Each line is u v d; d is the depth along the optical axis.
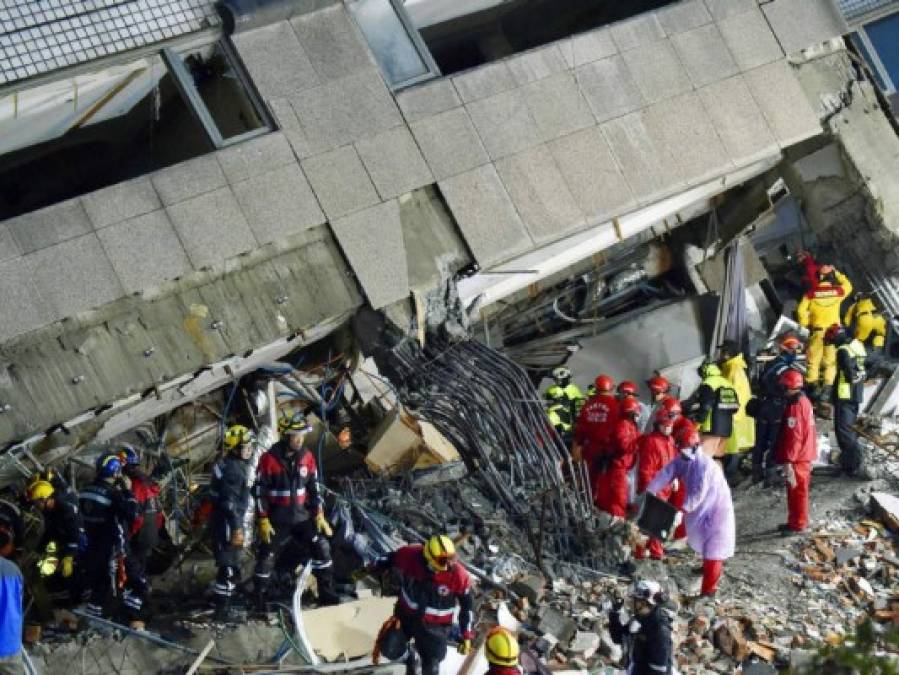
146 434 18.59
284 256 17.45
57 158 20.20
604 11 23.08
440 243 18.11
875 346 21.70
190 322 16.81
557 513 17.47
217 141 17.48
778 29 20.62
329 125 17.91
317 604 15.66
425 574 13.62
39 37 16.80
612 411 17.89
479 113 18.64
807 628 15.94
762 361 21.67
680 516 16.56
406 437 18.34
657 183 19.30
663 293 23.45
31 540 16.30
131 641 14.56
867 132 21.02
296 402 19.41
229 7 17.72
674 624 15.87
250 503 16.81
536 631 15.52
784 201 23.92
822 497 18.98
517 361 22.39
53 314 16.16
